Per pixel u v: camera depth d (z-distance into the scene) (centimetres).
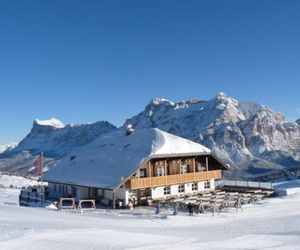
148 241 2134
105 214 3819
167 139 4897
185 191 4956
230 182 5719
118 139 5438
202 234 2614
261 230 2977
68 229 2350
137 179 4394
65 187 5028
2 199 5500
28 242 1920
